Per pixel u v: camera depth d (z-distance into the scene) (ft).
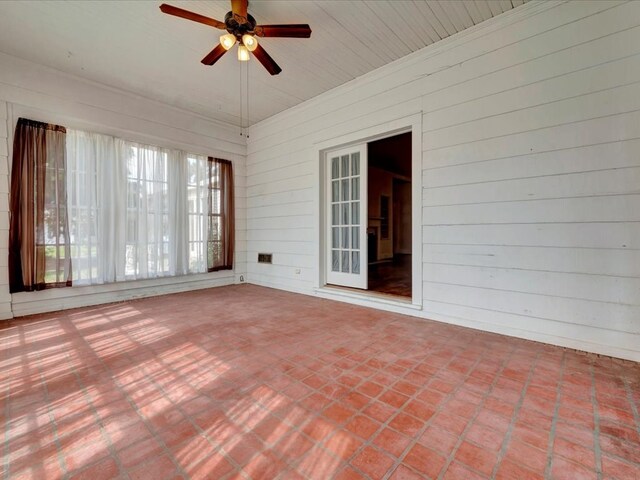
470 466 4.07
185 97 14.30
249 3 8.46
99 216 12.85
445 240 10.25
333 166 14.56
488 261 9.37
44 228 11.48
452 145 10.02
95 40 10.08
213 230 16.99
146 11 8.80
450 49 10.01
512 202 8.90
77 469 4.04
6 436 4.70
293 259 15.90
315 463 4.13
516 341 8.59
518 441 4.54
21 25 9.31
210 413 5.29
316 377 6.54
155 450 4.40
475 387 6.08
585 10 7.70
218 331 9.55
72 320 10.75
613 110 7.41
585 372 6.70
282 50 10.66
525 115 8.64
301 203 15.42
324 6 8.62
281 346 8.29
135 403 5.61
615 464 4.10
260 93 13.98
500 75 9.05
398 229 34.42
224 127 17.60
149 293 14.71
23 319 10.84
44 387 6.18
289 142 15.92
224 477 3.90
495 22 9.05
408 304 11.30
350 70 12.00
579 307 7.92
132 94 13.87
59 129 11.80
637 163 7.16
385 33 9.78
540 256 8.47
